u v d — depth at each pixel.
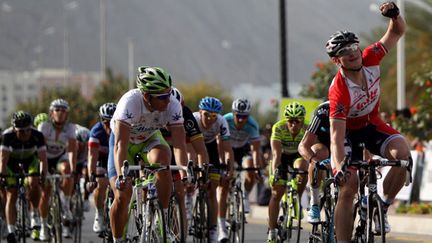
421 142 37.84
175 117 19.03
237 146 27.97
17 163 28.45
